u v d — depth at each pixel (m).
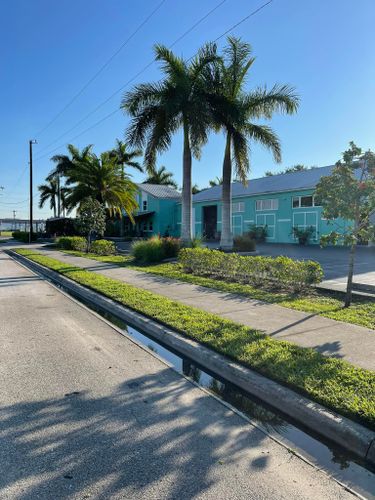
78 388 4.24
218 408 3.85
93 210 24.39
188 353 5.46
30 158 41.12
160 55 17.12
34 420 3.53
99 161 32.62
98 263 17.00
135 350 5.60
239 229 33.62
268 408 3.95
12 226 136.75
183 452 3.06
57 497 2.53
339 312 7.20
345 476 2.85
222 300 8.52
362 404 3.49
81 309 8.50
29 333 6.47
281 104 18.23
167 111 16.58
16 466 2.85
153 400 3.99
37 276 14.41
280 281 9.92
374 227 7.40
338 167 7.59
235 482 2.71
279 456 3.06
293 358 4.69
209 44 17.50
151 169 18.38
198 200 37.03
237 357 4.78
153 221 41.81
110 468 2.84
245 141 18.67
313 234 27.39
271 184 32.53
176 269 14.19
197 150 19.39
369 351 5.02
